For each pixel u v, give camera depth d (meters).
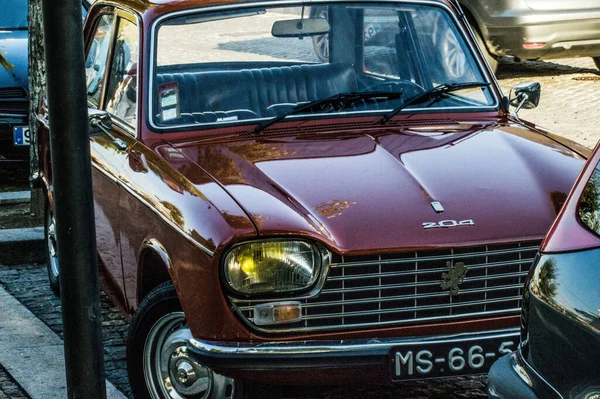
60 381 6.43
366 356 4.96
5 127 11.88
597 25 15.19
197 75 6.40
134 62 6.56
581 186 3.84
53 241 8.25
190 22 6.51
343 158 5.68
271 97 6.41
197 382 5.45
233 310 5.00
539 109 14.37
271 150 5.82
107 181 6.28
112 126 6.61
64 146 4.36
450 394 6.19
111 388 6.22
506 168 5.63
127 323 7.63
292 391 6.19
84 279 4.46
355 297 5.05
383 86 6.60
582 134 12.87
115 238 6.23
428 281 5.10
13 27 12.77
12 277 8.85
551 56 15.51
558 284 3.70
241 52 6.50
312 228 5.01
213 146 5.95
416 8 6.80
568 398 3.62
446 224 5.12
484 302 5.18
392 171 5.53
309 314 5.03
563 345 3.65
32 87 10.38
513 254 5.18
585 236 3.69
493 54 15.66
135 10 6.70
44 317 7.84
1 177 12.57
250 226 4.98
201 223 5.09
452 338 5.04
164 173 5.64
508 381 3.93
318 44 6.57
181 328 5.50
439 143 5.94
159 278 5.96
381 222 5.09
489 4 15.32
